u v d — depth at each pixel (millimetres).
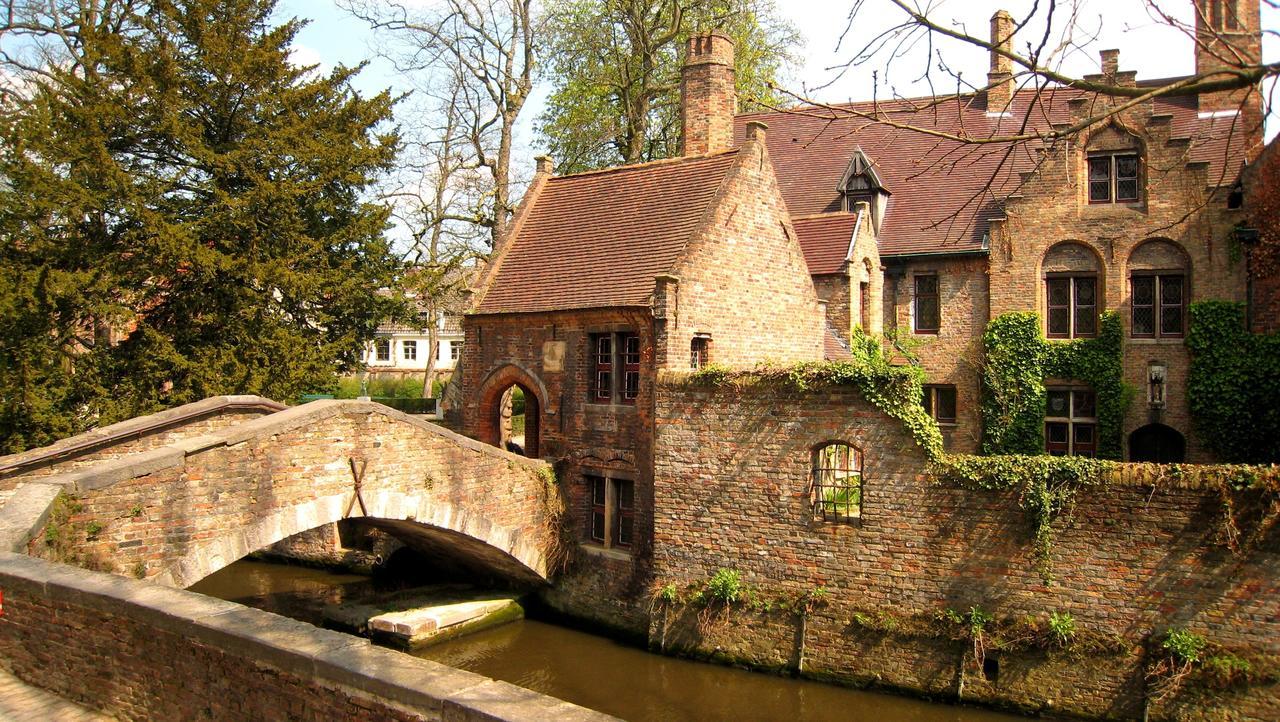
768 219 19469
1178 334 21984
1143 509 12383
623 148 34281
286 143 21188
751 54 32500
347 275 22344
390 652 6254
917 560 13852
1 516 10141
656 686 14781
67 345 20125
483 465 16797
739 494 15359
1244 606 11836
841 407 14438
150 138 20969
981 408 24000
